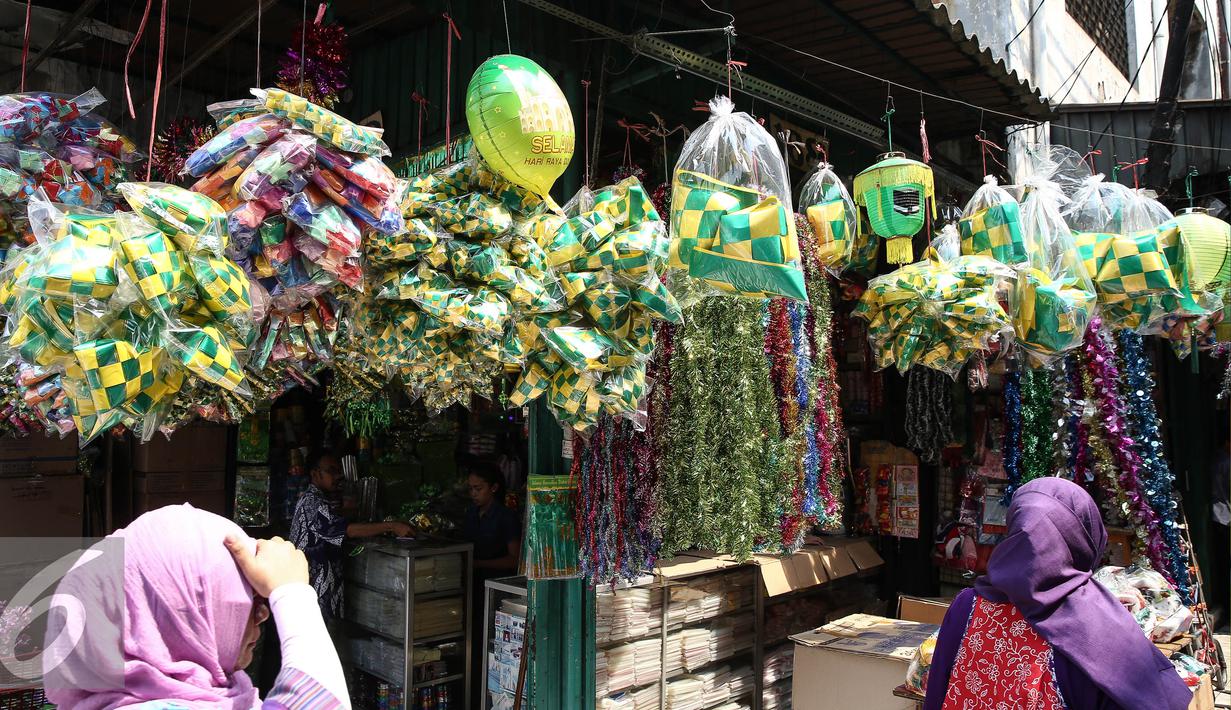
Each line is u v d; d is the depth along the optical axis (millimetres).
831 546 4555
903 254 3201
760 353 2805
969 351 3316
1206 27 8281
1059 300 3168
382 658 3969
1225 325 4266
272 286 1836
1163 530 3424
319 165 1780
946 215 4371
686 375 2711
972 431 4922
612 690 3336
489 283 2082
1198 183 5520
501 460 5402
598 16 3197
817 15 3504
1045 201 3418
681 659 3688
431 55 3732
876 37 3691
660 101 3779
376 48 4059
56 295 1407
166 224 1509
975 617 1998
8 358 1601
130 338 1479
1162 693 1791
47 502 4070
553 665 3020
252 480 4891
